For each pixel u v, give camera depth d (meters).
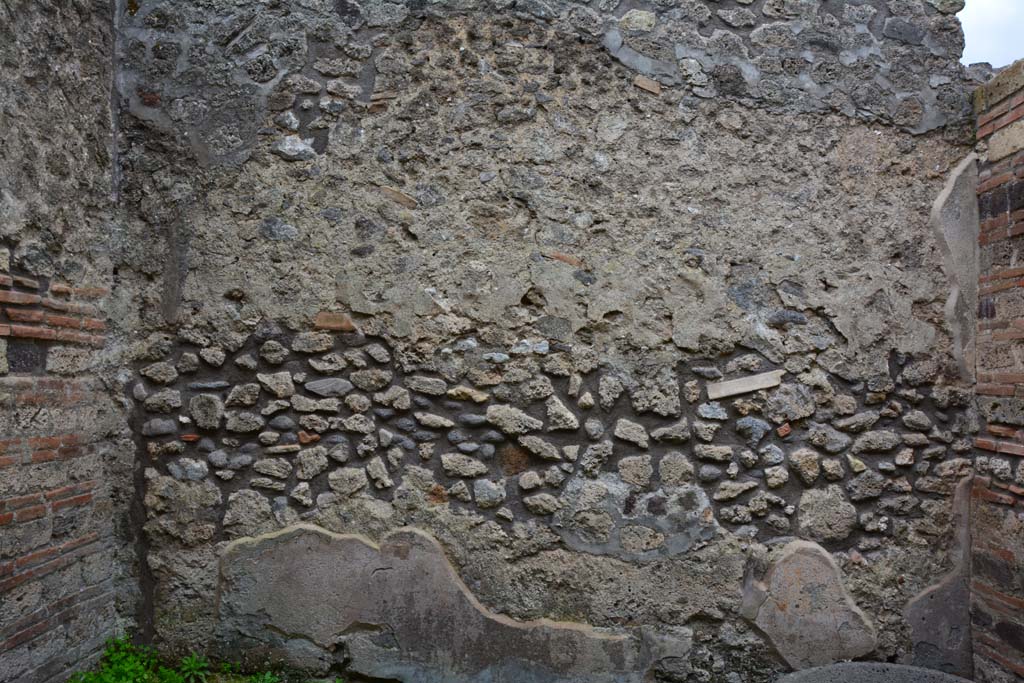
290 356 3.05
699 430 3.04
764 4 3.19
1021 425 2.82
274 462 3.03
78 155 2.85
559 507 3.02
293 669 2.97
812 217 3.13
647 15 3.17
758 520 3.03
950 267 3.14
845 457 3.06
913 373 3.11
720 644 2.99
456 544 3.00
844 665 2.75
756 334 3.08
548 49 3.15
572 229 3.10
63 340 2.74
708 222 3.11
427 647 2.97
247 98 3.12
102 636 2.92
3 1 2.45
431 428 3.04
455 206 3.09
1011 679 2.82
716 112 3.15
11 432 2.45
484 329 3.06
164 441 3.05
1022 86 2.89
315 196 3.09
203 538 3.02
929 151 3.19
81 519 2.83
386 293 3.06
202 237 3.08
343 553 2.99
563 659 2.96
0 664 2.36
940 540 3.06
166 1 3.15
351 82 3.13
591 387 3.05
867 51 3.20
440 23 3.14
